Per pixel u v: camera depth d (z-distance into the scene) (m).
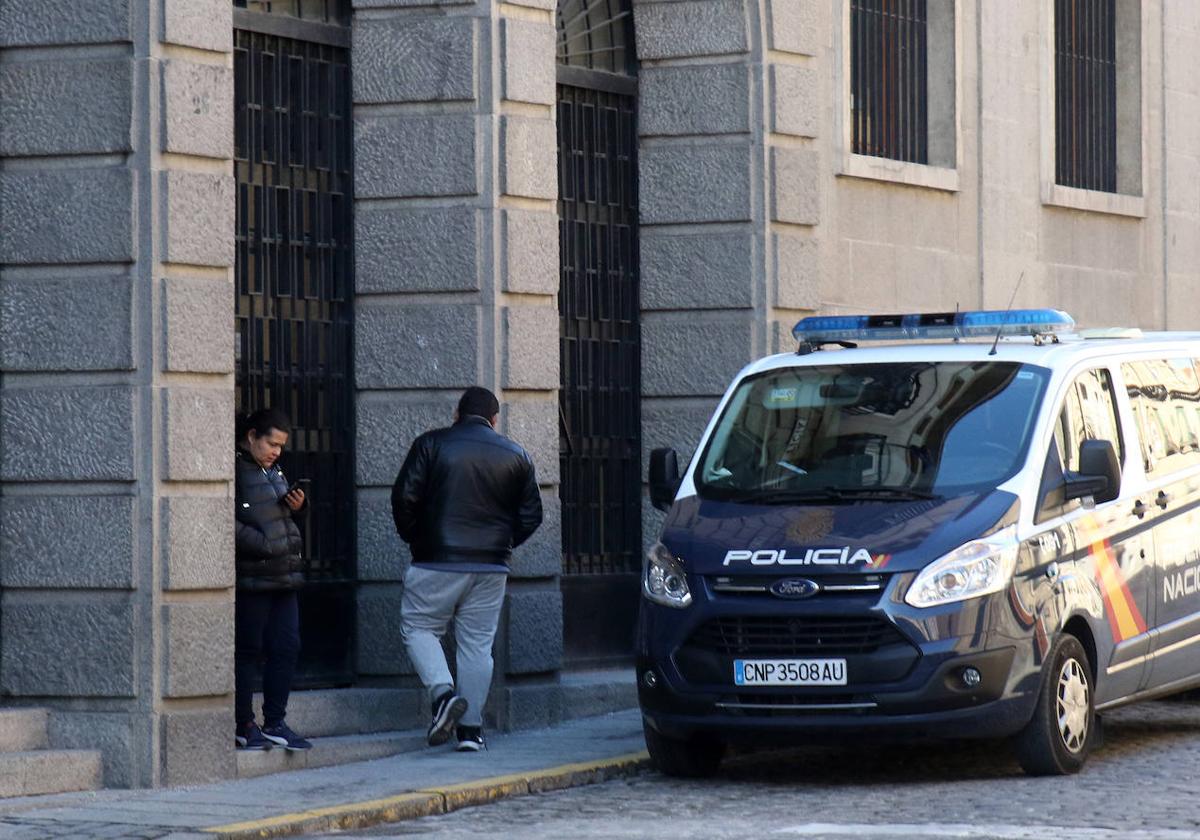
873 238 23.39
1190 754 16.72
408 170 18.70
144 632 15.68
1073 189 26.33
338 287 18.81
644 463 21.39
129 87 15.79
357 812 14.16
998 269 25.17
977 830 12.97
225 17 16.23
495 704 18.70
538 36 19.02
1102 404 16.75
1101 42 27.39
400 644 18.59
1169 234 28.05
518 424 18.86
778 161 21.36
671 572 15.62
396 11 18.81
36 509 15.91
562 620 19.89
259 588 16.42
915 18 24.41
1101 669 16.02
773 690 15.07
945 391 16.44
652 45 21.48
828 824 13.47
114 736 15.66
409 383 18.66
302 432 18.44
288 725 17.28
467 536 17.16
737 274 21.22
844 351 17.25
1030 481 15.60
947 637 14.82
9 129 16.05
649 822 13.83
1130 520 16.56
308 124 18.61
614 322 21.28
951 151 24.53
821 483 16.03
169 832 13.36
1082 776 15.48
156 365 15.71
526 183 18.86
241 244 18.02
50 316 15.91
